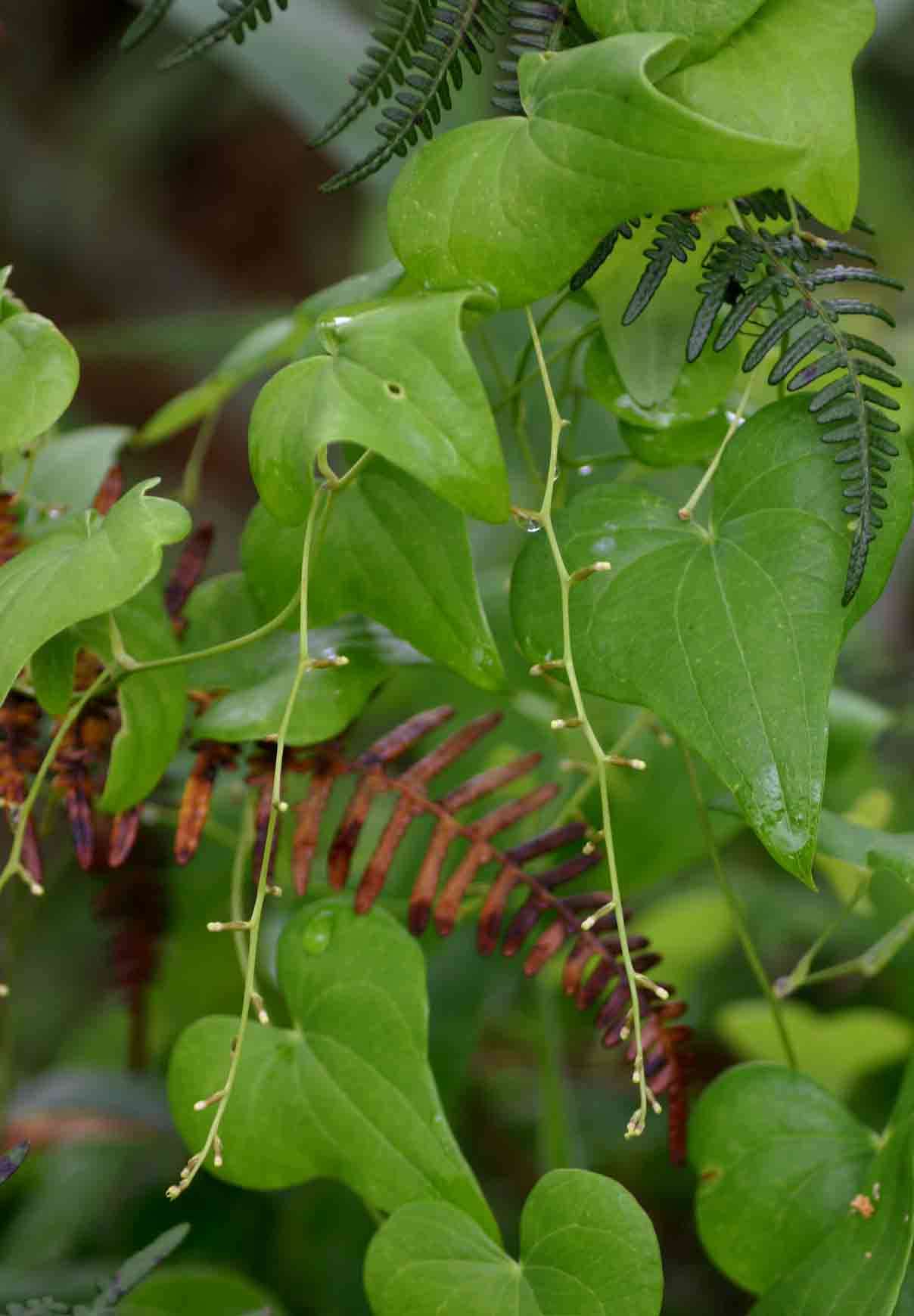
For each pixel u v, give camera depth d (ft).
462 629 2.55
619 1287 2.46
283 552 2.61
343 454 2.59
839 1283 2.53
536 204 2.47
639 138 2.42
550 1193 2.49
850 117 2.52
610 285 2.59
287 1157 2.56
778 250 2.51
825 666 2.46
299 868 2.62
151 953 3.03
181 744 2.89
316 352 2.59
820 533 2.49
